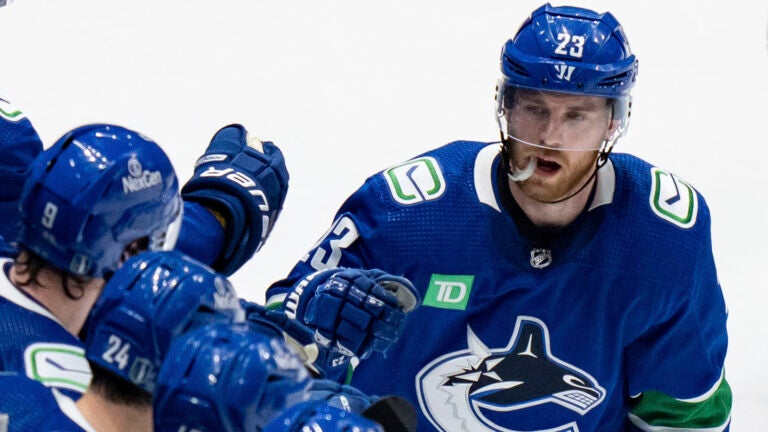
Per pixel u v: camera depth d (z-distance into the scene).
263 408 7.80
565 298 13.20
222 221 12.90
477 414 13.78
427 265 13.20
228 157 13.36
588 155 12.66
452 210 13.13
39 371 9.80
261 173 13.33
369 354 12.55
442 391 13.75
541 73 12.27
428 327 13.43
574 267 13.07
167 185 10.59
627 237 13.09
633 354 13.89
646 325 13.43
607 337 13.46
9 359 9.92
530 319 13.31
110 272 10.41
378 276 12.59
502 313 13.34
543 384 13.64
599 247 13.05
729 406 14.69
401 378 13.75
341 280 12.39
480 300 13.30
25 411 8.64
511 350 13.46
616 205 13.05
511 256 13.04
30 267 10.33
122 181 10.20
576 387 13.69
